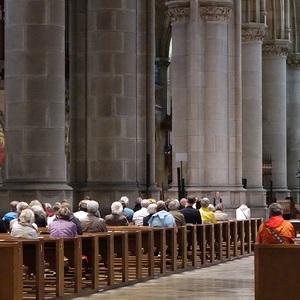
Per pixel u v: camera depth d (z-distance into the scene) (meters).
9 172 35.00
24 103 34.72
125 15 41.53
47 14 34.84
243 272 34.69
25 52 34.72
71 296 26.16
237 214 46.03
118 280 30.11
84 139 42.53
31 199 34.31
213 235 38.50
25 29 34.75
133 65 41.81
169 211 35.88
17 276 22.20
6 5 35.25
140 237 30.88
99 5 41.56
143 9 42.62
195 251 36.25
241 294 27.17
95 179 41.69
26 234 25.36
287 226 24.47
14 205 31.27
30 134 34.72
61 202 31.56
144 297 26.42
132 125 41.78
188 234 36.59
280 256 22.84
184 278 32.16
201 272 34.59
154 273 32.72
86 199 35.94
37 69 34.75
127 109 41.62
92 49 41.75
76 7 42.53
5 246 22.08
